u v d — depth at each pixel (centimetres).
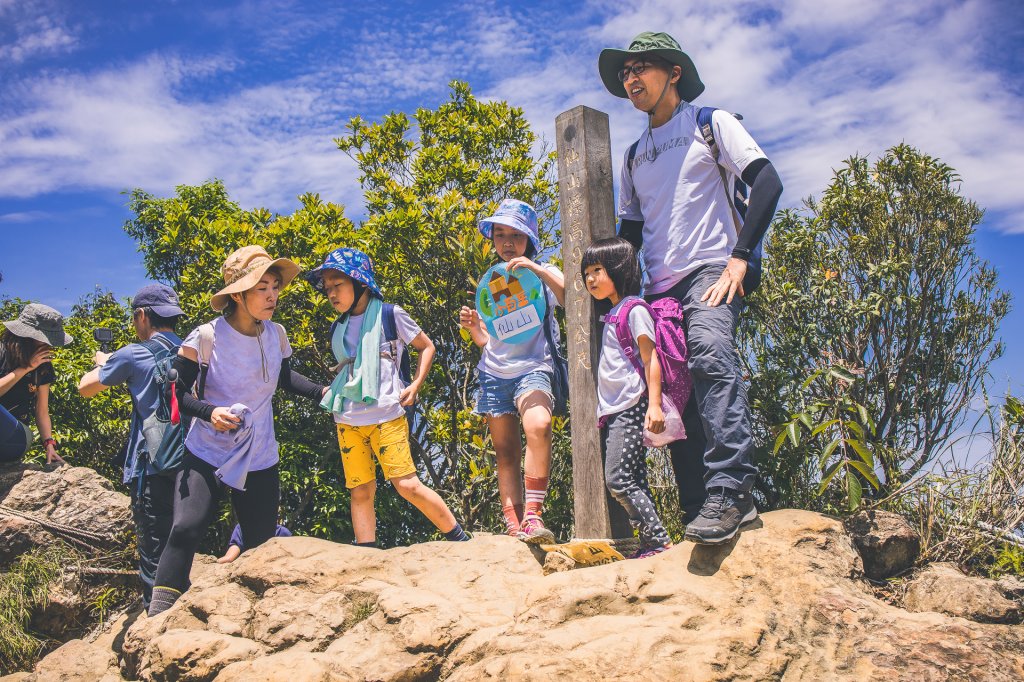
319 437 977
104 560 524
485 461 798
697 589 323
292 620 351
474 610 338
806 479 464
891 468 460
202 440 408
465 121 1059
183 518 396
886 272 534
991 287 560
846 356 520
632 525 379
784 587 320
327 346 920
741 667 288
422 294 902
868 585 340
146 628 375
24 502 537
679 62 405
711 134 384
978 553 375
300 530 976
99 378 460
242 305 419
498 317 440
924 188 581
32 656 478
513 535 420
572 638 303
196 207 1391
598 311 429
